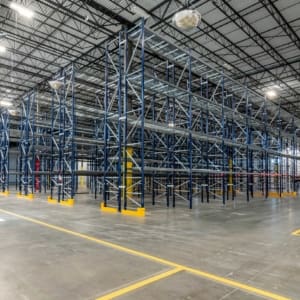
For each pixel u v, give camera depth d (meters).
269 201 18.19
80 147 24.45
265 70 20.62
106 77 12.91
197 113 19.41
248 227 8.80
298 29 15.50
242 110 25.47
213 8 13.76
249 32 15.88
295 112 31.05
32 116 19.23
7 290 3.96
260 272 4.70
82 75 16.31
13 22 15.45
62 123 16.52
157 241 6.85
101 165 20.80
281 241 6.95
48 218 10.24
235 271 4.73
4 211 12.02
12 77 22.77
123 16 14.45
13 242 6.70
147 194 21.47
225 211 12.70
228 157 20.31
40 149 19.91
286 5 13.45
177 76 21.03
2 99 27.05
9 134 21.06
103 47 17.70
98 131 20.89
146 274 4.58
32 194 17.59
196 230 8.24
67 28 16.05
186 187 20.67
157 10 14.05
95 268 4.87
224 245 6.50
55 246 6.34
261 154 23.95
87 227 8.59
